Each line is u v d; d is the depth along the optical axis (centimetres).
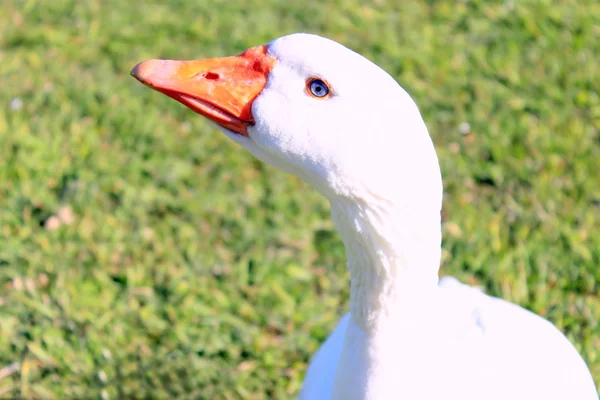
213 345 108
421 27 159
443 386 80
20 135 133
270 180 127
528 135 133
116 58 152
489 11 161
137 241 118
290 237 120
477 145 133
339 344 91
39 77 147
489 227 119
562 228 118
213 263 117
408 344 77
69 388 105
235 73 77
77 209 122
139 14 162
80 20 161
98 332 109
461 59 151
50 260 116
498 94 142
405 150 72
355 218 75
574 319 109
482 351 85
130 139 134
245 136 78
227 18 161
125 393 105
